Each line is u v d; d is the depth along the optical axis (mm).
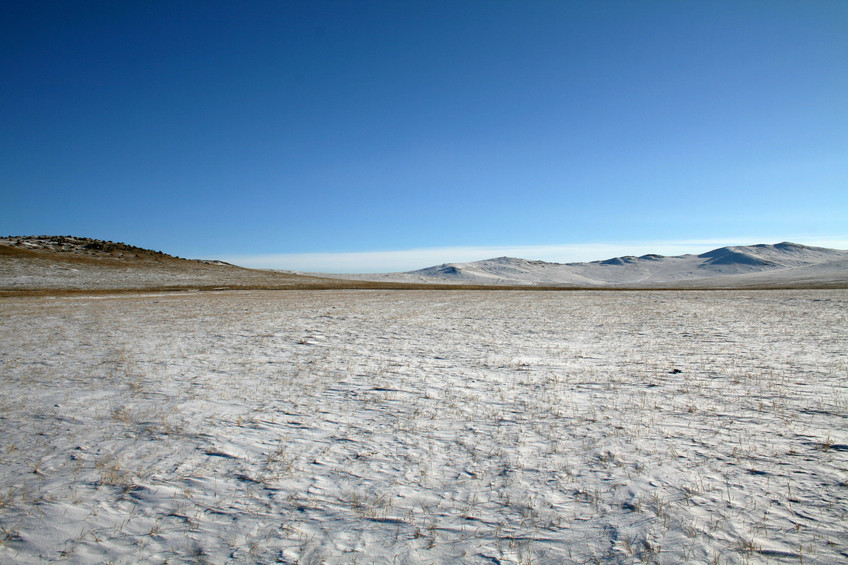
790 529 4039
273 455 5895
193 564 3689
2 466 5512
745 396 8352
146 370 11109
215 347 14797
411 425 7043
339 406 8094
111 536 4074
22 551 3836
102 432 6719
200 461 5699
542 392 8953
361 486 5031
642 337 16953
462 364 11977
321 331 19281
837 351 12844
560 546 3898
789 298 39438
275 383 9836
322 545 3943
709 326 19906
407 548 3898
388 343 15867
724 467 5320
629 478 5105
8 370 11031
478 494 4828
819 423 6746
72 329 19359
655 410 7609
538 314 28109
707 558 3674
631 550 3812
